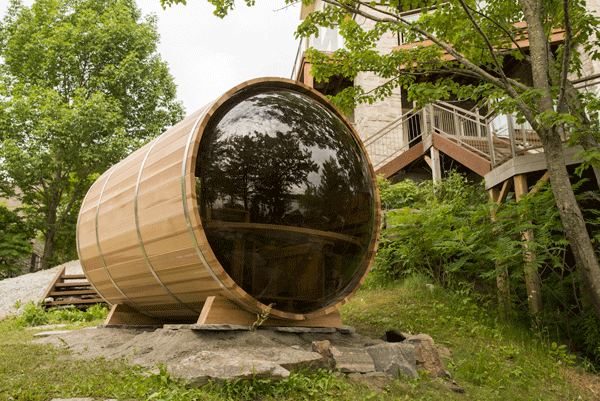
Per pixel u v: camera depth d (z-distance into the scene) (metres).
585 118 5.85
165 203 3.83
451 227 7.31
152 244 4.07
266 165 3.81
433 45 7.13
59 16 20.70
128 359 3.57
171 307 4.73
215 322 3.70
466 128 12.26
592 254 5.20
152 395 2.53
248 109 3.99
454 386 3.72
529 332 5.96
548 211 6.18
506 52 7.11
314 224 4.01
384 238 8.06
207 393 2.68
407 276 7.54
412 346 3.84
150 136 20.94
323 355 3.47
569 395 4.08
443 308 6.19
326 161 4.14
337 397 2.98
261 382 2.83
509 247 5.96
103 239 4.92
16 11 20.64
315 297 4.18
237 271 3.73
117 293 5.28
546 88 5.78
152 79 21.42
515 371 4.32
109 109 19.09
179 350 3.46
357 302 6.89
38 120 17.69
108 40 19.77
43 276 12.54
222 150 3.76
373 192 4.74
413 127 13.95
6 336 5.98
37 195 19.73
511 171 6.95
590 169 6.62
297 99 4.36
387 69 7.24
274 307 3.97
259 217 3.78
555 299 6.77
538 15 6.08
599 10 12.16
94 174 20.17
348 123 4.73
